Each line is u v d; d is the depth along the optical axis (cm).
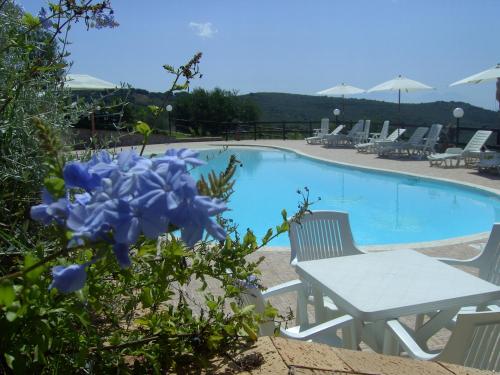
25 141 188
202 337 155
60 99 216
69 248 88
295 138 2495
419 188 1291
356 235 966
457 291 291
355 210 1138
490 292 289
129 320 169
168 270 132
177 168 84
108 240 82
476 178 1220
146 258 131
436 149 1648
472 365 238
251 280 181
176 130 2675
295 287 361
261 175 1595
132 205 78
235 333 161
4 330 109
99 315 179
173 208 77
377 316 268
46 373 128
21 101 187
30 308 107
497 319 229
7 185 184
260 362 154
